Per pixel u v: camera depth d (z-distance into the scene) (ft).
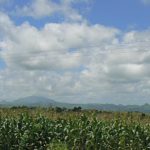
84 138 82.48
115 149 82.02
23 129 85.15
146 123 93.15
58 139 84.23
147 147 82.64
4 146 83.15
